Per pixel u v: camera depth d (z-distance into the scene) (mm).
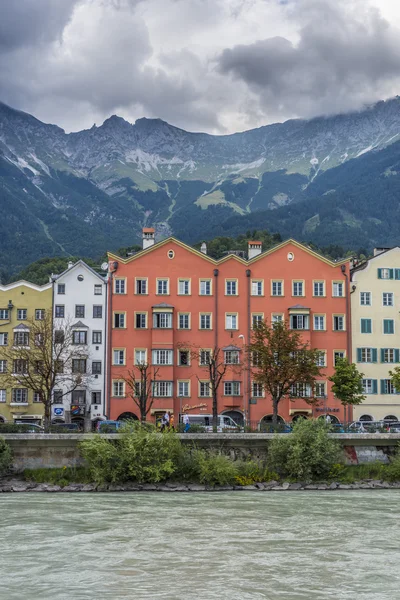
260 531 51781
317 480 76812
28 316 110312
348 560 43406
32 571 40562
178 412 109062
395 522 55594
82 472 75562
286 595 36594
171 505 63406
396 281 114312
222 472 74375
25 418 109062
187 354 110500
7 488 72875
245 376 110125
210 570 40969
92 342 109625
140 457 73938
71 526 53125
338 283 113250
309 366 96188
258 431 82250
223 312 111625
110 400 108750
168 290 111438
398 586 38250
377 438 80875
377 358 112500
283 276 112875
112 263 111375
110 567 41438
